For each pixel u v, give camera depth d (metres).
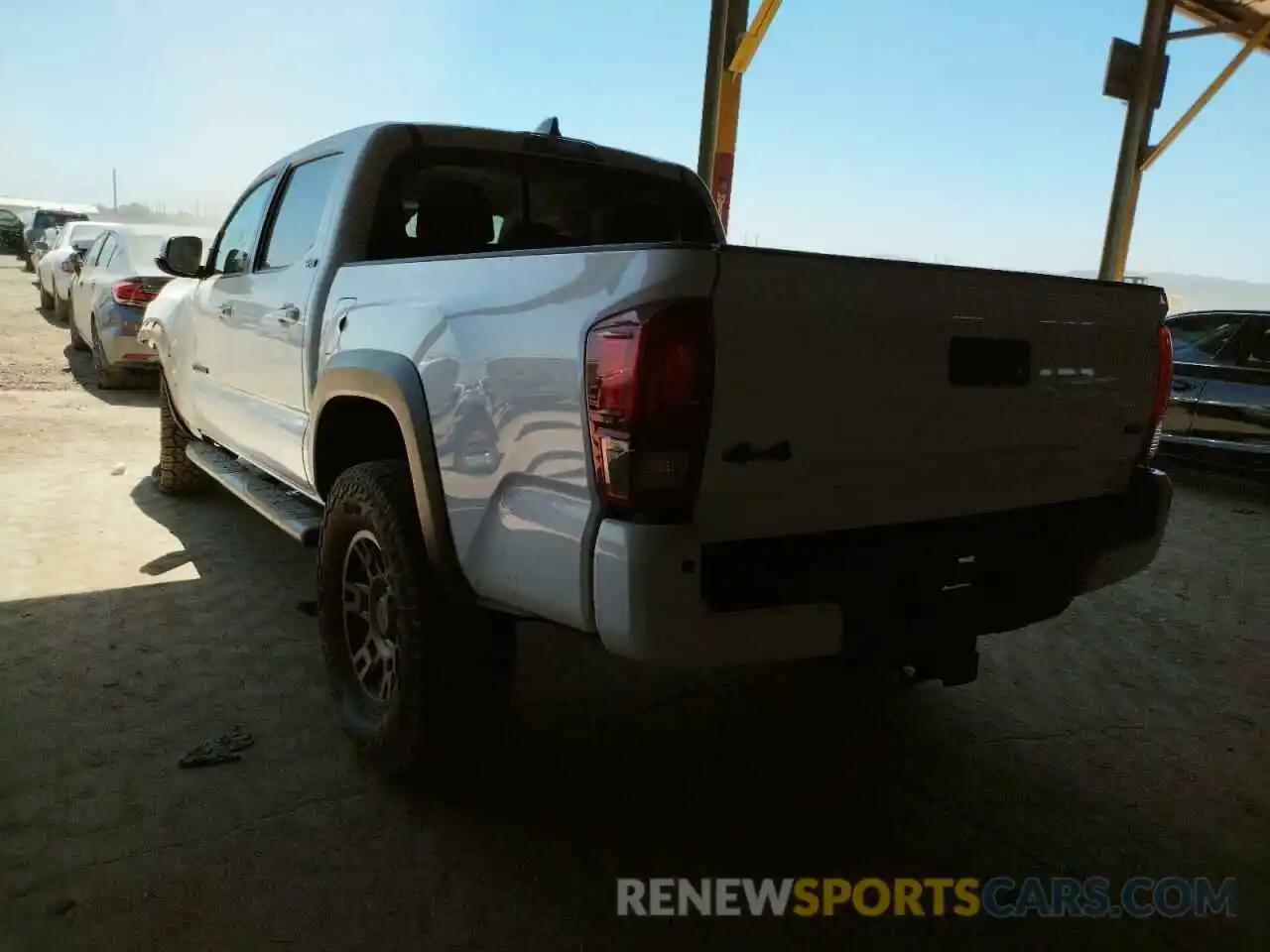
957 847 2.64
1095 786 2.99
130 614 3.97
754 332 1.95
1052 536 2.67
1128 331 2.76
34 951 2.04
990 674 3.90
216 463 4.66
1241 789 3.01
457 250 3.54
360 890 2.30
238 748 2.91
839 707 3.50
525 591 2.17
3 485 5.93
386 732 2.68
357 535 2.88
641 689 3.55
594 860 2.48
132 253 9.40
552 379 2.07
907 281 2.18
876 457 2.19
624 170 4.01
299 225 3.74
